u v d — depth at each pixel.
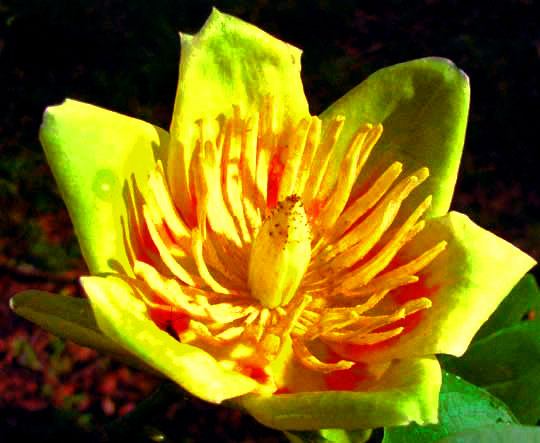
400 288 0.18
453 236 0.18
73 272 0.38
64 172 0.17
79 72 0.43
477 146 0.46
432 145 0.19
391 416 0.15
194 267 0.19
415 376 0.16
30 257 0.38
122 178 0.18
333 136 0.18
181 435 0.34
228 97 0.19
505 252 0.17
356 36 0.49
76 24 0.44
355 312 0.17
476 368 0.20
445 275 0.17
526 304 0.20
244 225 0.19
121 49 0.44
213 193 0.19
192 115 0.18
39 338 0.37
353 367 0.18
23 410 0.34
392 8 0.52
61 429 0.34
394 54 0.49
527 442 0.17
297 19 0.48
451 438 0.17
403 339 0.17
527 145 0.46
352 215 0.19
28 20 0.44
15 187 0.39
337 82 0.45
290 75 0.19
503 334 0.20
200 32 0.18
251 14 0.47
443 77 0.19
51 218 0.39
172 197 0.18
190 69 0.18
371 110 0.19
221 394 0.15
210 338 0.17
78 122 0.17
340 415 0.15
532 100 0.48
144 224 0.18
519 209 0.43
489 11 0.53
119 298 0.16
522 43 0.51
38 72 0.43
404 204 0.19
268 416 0.16
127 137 0.18
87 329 0.16
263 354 0.18
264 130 0.19
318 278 0.19
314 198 0.19
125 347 0.15
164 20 0.44
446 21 0.52
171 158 0.18
